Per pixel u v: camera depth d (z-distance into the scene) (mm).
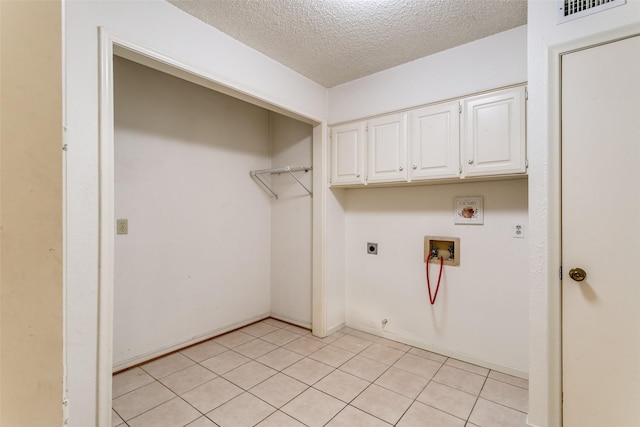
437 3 1716
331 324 2965
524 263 2160
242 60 2123
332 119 2855
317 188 2898
